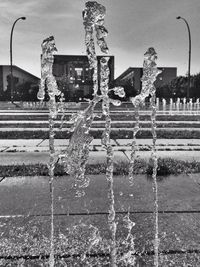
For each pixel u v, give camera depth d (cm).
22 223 270
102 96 252
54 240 238
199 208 304
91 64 248
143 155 579
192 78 5988
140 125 1197
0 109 3066
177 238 242
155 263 208
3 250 225
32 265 207
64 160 305
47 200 327
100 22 242
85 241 237
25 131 948
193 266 205
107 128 252
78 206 309
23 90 6862
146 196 339
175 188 369
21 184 385
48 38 256
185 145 704
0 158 556
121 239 239
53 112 271
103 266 206
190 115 1962
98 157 555
